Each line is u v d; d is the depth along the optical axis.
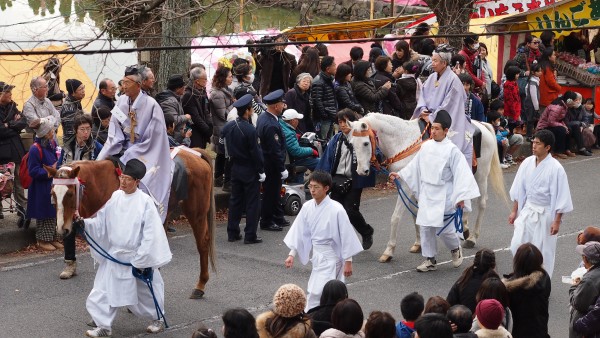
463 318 6.70
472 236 12.99
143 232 8.98
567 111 19.33
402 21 23.05
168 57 16.23
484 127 13.15
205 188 10.52
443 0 18.44
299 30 19.34
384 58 16.20
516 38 20.48
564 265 12.22
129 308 9.34
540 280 7.91
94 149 11.77
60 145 14.77
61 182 9.01
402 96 16.16
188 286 10.97
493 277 7.68
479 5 20.52
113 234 9.02
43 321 9.66
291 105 14.84
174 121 13.21
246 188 12.78
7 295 10.41
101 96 12.71
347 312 6.55
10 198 12.47
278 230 13.66
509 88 18.25
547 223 10.46
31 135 13.10
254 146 12.63
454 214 11.51
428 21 21.52
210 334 6.13
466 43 17.48
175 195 10.22
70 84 12.80
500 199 15.95
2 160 12.23
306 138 14.53
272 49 15.91
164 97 13.56
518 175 10.70
